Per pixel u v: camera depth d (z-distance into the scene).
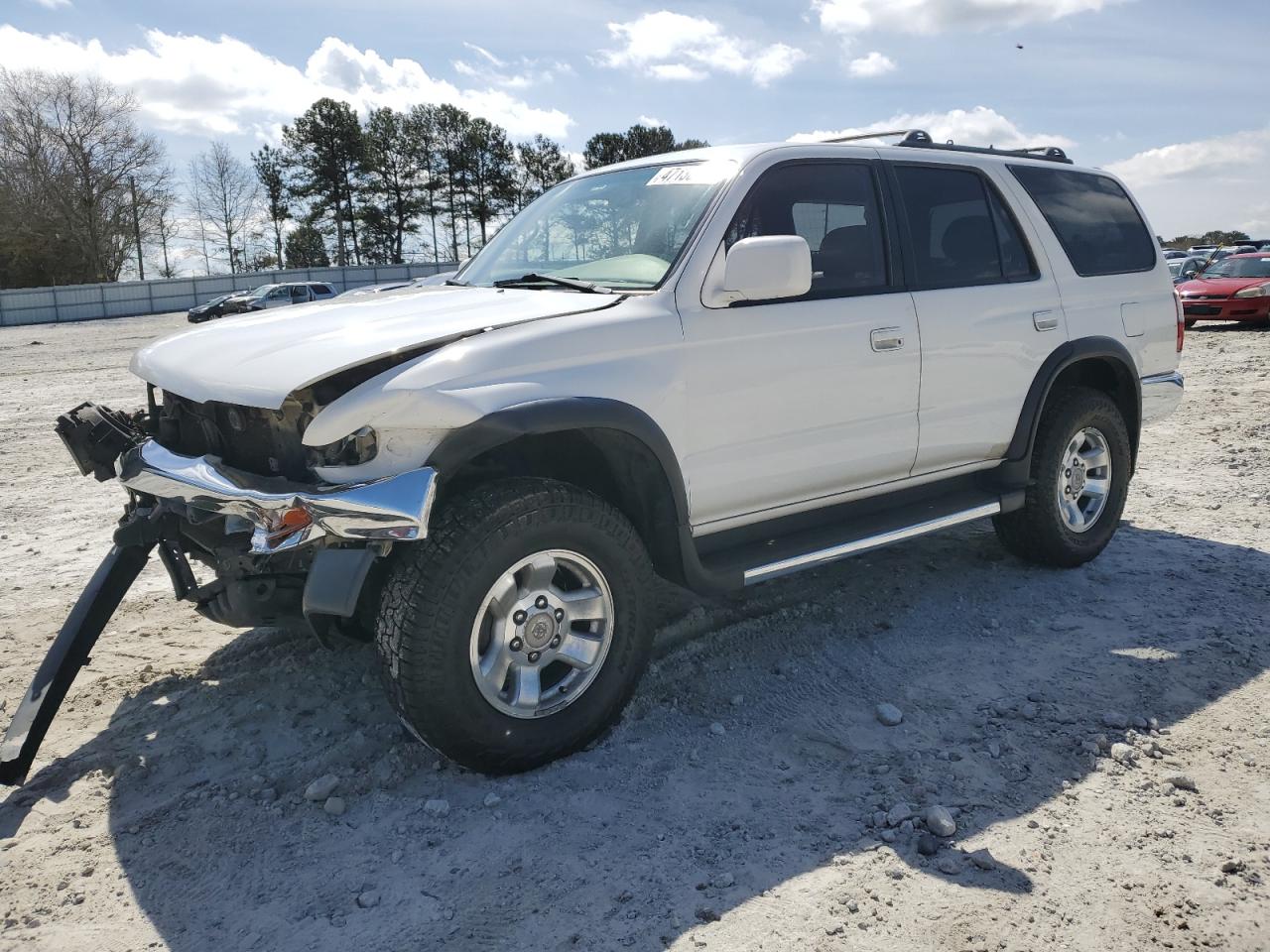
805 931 2.34
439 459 2.76
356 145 70.12
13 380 16.50
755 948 2.29
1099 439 4.87
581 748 3.20
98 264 64.88
